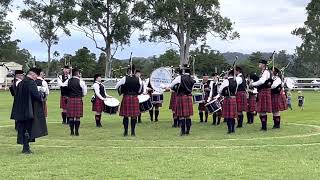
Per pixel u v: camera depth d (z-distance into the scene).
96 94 14.23
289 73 61.25
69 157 8.80
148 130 13.34
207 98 15.38
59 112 19.45
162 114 18.84
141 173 7.44
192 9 45.66
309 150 9.48
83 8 47.88
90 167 7.89
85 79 42.25
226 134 12.32
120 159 8.58
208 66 48.97
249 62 37.31
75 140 11.23
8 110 20.31
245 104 13.95
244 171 7.55
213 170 7.63
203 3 44.28
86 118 17.08
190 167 7.86
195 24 46.06
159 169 7.71
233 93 12.61
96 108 14.25
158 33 47.66
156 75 15.34
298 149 9.61
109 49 48.69
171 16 45.22
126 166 7.95
